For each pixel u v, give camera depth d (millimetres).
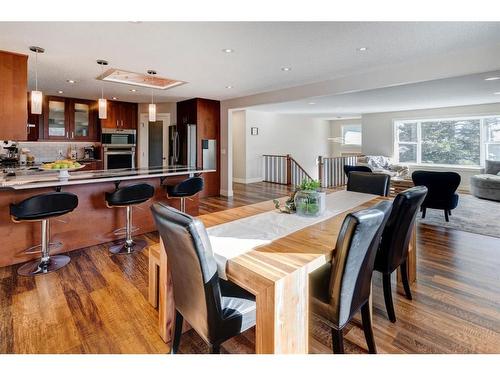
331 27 2674
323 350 1781
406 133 8797
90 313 2137
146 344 1818
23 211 2600
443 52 3381
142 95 6109
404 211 1919
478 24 2637
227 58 3551
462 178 7812
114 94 5973
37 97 3256
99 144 6746
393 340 1851
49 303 2264
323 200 2279
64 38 2898
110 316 2104
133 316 2107
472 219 4746
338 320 1456
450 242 3658
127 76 4750
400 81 3850
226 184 6867
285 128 10180
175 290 1594
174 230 1276
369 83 4188
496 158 7340
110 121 6770
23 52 3301
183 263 1373
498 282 2615
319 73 4270
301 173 9211
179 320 1676
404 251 2176
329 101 6605
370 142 9312
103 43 3043
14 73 3293
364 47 3193
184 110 6820
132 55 3434
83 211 3471
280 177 9195
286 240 1700
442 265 2977
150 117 4742
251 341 1891
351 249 1355
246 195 7031
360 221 1312
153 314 2137
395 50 3291
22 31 2740
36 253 3117
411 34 2844
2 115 3213
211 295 1309
